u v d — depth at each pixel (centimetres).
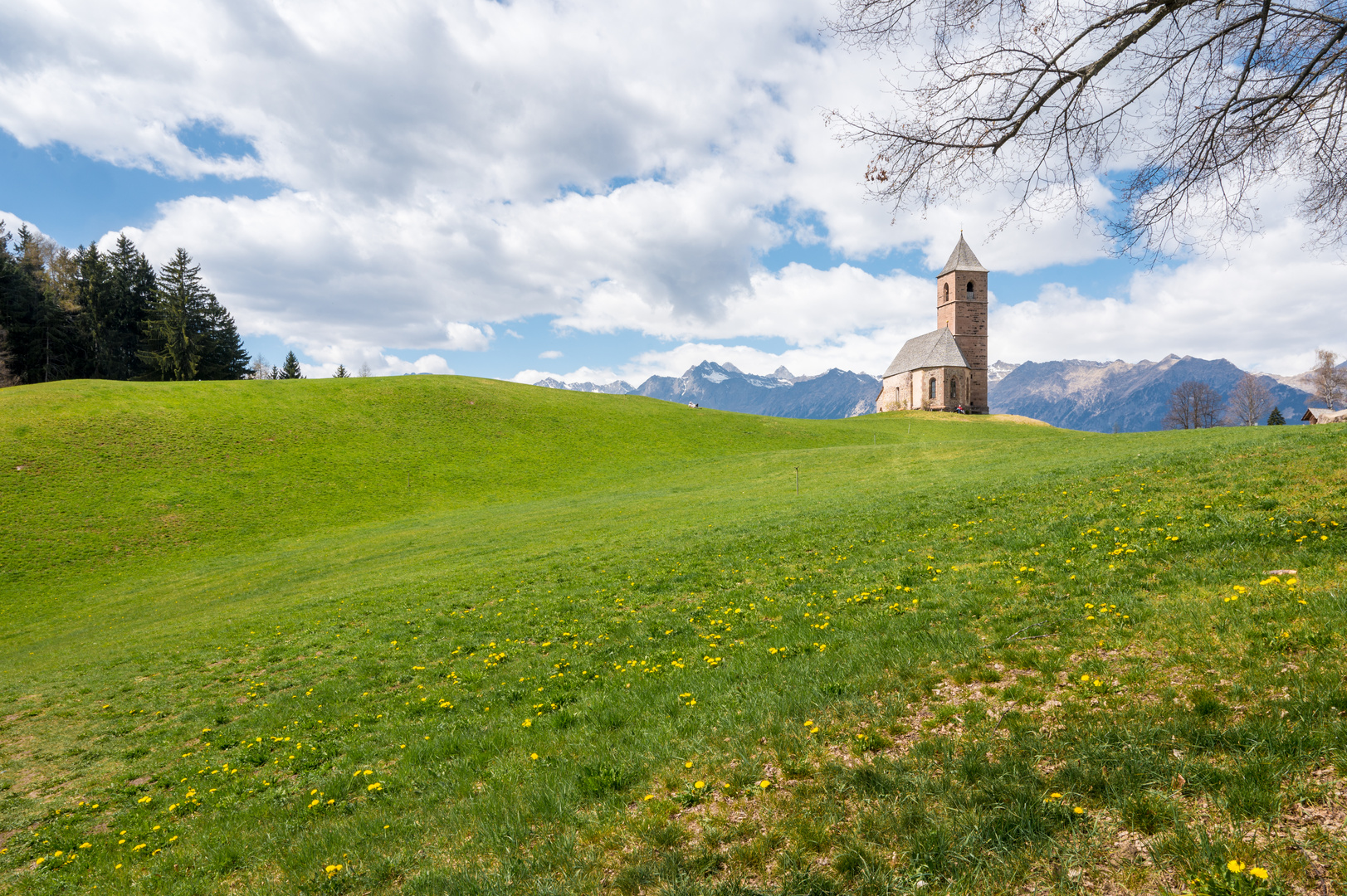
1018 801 518
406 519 5506
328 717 1373
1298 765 486
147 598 3612
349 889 632
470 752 985
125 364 11094
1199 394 13225
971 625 1041
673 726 872
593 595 2008
